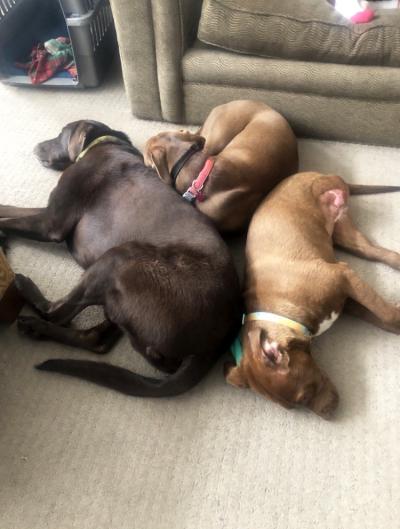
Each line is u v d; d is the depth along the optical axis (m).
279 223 1.12
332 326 1.14
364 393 1.03
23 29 1.79
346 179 1.46
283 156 1.33
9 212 1.27
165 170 1.28
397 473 0.93
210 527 0.87
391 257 1.20
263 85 1.48
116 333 1.11
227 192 1.21
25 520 0.88
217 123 1.44
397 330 1.07
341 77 1.39
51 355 1.10
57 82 1.74
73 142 1.32
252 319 1.01
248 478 0.93
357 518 0.88
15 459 0.95
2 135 1.61
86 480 0.93
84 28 1.58
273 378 0.90
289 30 1.36
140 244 1.02
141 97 1.60
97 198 1.16
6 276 1.08
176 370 1.02
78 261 1.21
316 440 0.97
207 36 1.42
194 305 0.95
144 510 0.90
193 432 0.99
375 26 1.32
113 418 1.00
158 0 1.34
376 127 1.49
